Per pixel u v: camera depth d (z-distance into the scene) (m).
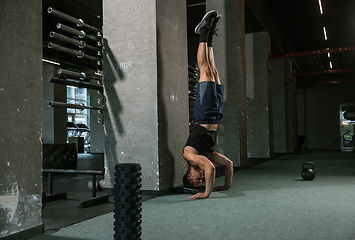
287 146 16.28
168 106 5.19
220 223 3.11
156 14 4.99
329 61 18.50
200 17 12.15
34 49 2.93
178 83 5.54
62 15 4.48
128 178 1.95
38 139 2.94
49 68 15.38
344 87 21.19
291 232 2.78
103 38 5.30
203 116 4.95
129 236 1.91
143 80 5.00
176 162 5.31
